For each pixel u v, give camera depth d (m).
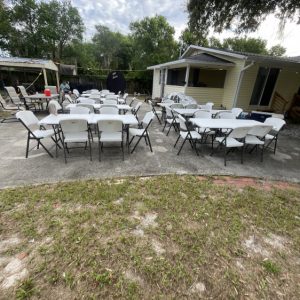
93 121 3.71
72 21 21.36
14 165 3.32
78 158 3.72
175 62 9.66
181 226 2.09
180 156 4.05
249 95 9.02
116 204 2.39
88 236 1.89
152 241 1.88
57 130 4.07
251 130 3.85
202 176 3.25
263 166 3.83
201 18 6.80
